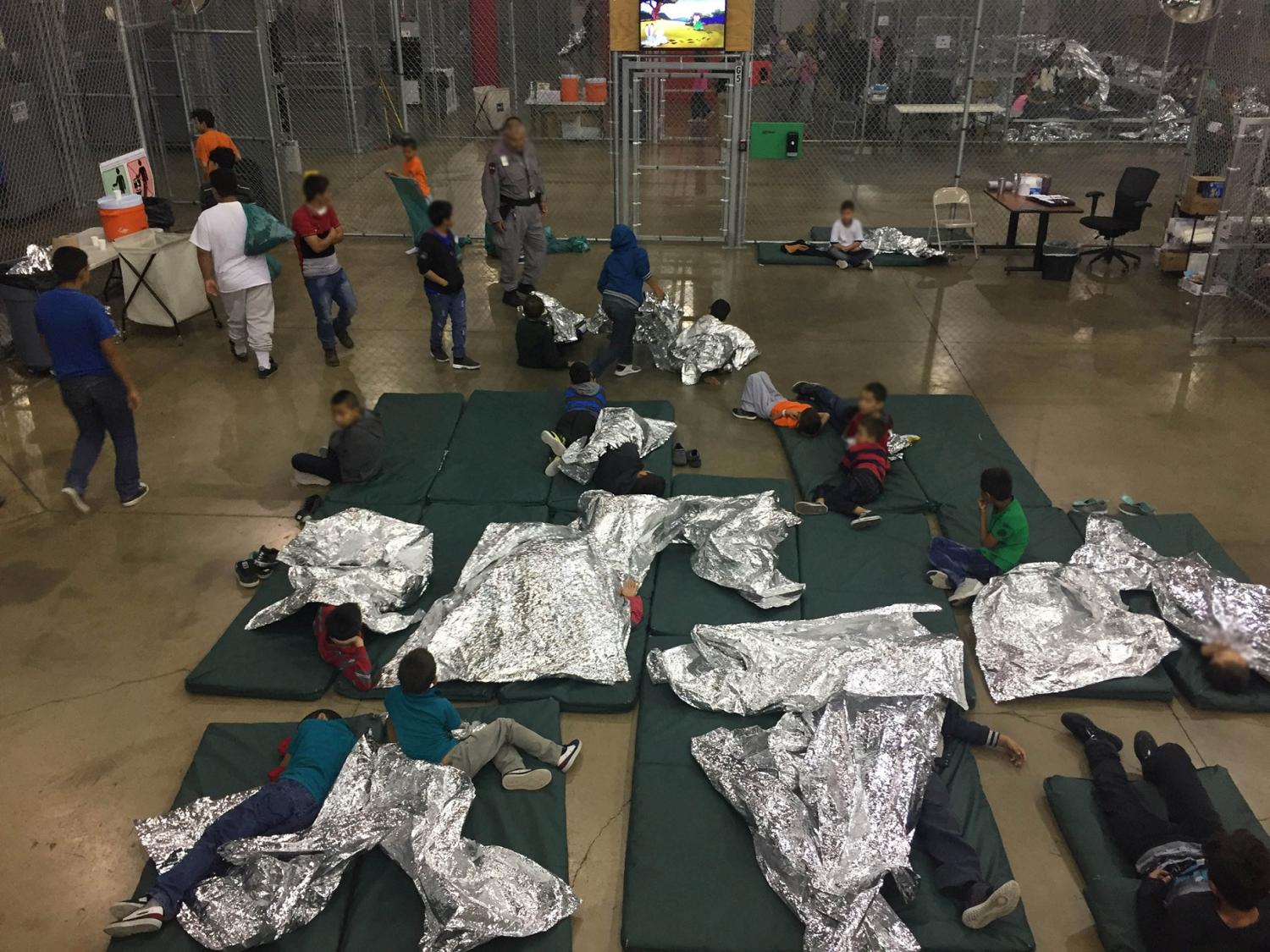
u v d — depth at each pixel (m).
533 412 7.39
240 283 7.96
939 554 5.60
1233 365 8.48
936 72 15.98
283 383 8.18
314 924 3.72
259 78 14.27
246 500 6.56
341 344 8.86
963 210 12.80
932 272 10.74
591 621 5.04
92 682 5.02
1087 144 16.31
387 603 5.26
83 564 5.92
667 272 10.64
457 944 3.59
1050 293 10.14
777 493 6.37
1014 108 16.16
